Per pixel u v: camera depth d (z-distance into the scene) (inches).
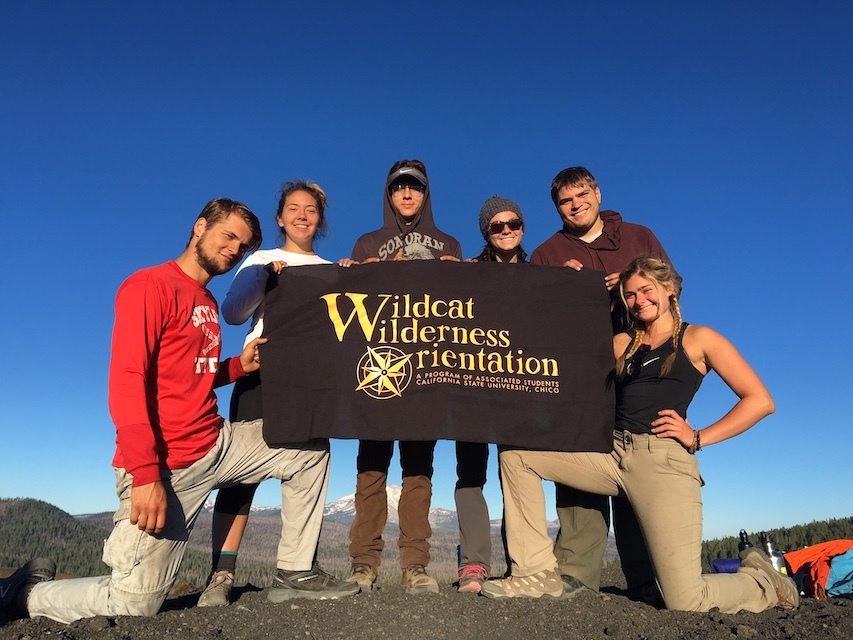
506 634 130.6
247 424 166.6
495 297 183.8
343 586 164.9
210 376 153.3
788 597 163.6
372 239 225.9
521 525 168.9
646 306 165.9
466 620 138.8
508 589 165.0
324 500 172.4
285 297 181.0
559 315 183.0
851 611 152.1
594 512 185.0
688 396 162.1
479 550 185.5
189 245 155.7
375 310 180.7
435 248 224.2
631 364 167.5
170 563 141.6
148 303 138.2
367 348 177.0
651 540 157.2
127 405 129.9
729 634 129.2
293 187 205.5
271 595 162.9
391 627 132.0
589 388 176.7
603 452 170.6
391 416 172.1
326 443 174.2
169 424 142.9
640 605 165.3
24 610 144.6
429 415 172.4
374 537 186.5
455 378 175.9
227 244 152.6
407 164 225.0
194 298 150.0
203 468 148.1
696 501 156.0
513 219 206.1
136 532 135.6
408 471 189.5
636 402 163.2
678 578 153.2
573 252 215.2
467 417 172.6
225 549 173.3
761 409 153.3
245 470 160.2
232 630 129.5
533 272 186.5
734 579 161.3
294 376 173.8
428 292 182.9
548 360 178.5
